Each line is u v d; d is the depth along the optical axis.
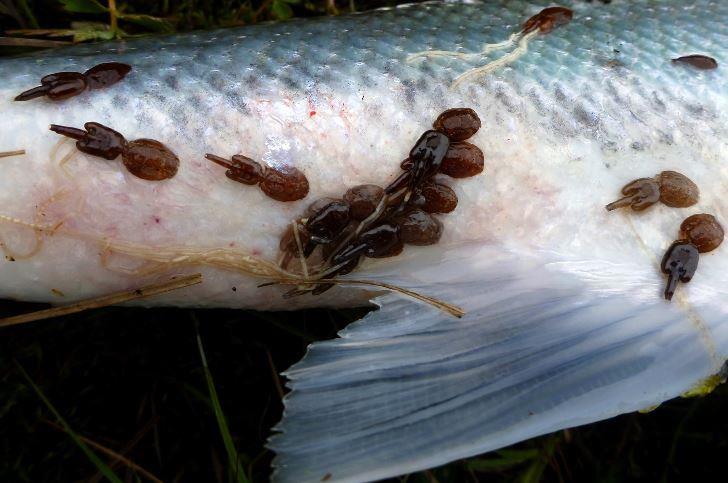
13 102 0.11
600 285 0.11
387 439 0.11
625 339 0.11
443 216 0.11
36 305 0.13
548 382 0.11
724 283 0.11
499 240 0.12
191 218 0.11
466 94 0.11
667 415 0.14
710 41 0.12
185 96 0.11
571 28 0.12
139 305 0.12
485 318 0.11
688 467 0.14
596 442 0.14
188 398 0.13
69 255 0.11
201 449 0.13
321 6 0.15
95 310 0.13
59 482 0.13
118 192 0.11
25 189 0.11
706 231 0.11
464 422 0.11
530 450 0.13
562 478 0.14
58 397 0.13
